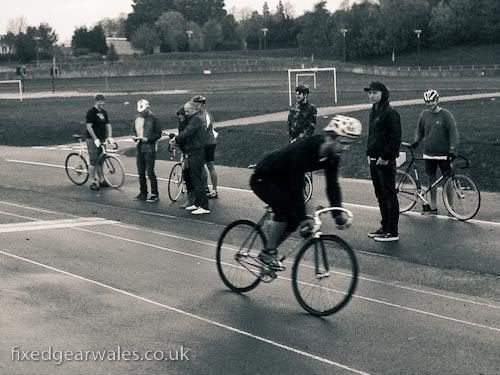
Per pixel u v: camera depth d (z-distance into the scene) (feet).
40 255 30.60
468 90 172.45
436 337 20.89
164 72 348.38
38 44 433.89
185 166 42.45
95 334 21.01
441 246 32.58
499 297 24.94
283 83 265.13
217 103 143.33
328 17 476.95
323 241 23.03
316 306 22.93
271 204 23.63
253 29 531.09
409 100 133.08
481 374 18.22
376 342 20.48
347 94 172.86
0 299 24.20
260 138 73.10
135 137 45.78
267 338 20.83
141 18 584.81
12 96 196.13
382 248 32.35
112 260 29.86
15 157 72.54
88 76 335.88
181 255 30.96
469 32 418.92
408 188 40.04
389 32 419.74
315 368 18.58
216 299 24.56
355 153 60.59
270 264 24.38
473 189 37.65
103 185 52.16
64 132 96.02
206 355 19.48
